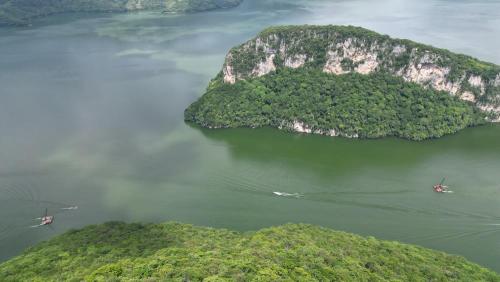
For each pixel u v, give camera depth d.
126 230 129.38
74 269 100.81
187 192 170.25
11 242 144.12
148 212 158.00
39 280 95.81
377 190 168.88
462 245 139.50
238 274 86.06
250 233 126.12
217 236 122.19
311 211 157.12
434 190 168.62
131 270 91.50
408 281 98.56
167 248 106.19
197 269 88.44
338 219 152.38
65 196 168.88
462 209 157.00
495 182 174.62
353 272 95.44
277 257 98.06
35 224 153.38
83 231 129.62
